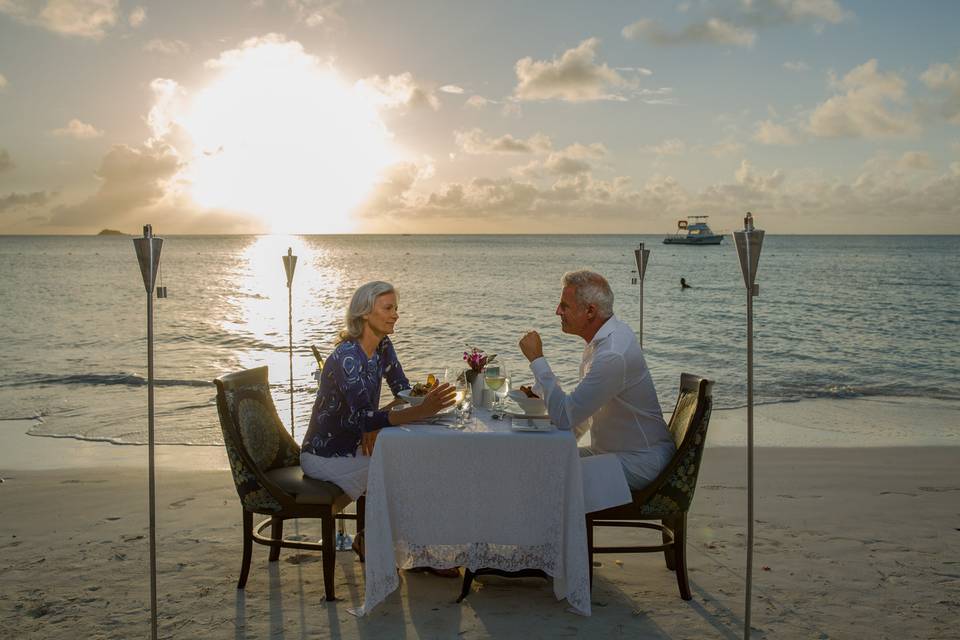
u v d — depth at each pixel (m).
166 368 12.96
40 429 8.41
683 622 3.22
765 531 4.59
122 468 6.53
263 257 81.50
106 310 23.73
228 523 4.71
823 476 6.12
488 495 3.24
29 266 55.12
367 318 3.72
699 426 3.37
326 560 3.44
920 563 3.99
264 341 16.73
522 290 32.84
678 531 3.47
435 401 3.31
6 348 15.53
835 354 15.23
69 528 4.61
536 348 3.51
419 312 23.38
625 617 3.27
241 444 3.50
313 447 3.71
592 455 3.73
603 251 101.00
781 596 3.52
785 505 5.21
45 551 4.16
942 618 3.27
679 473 3.39
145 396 10.45
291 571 3.86
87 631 3.12
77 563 3.96
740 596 3.53
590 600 3.46
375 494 3.23
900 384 11.89
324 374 3.67
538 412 3.41
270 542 3.50
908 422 9.07
